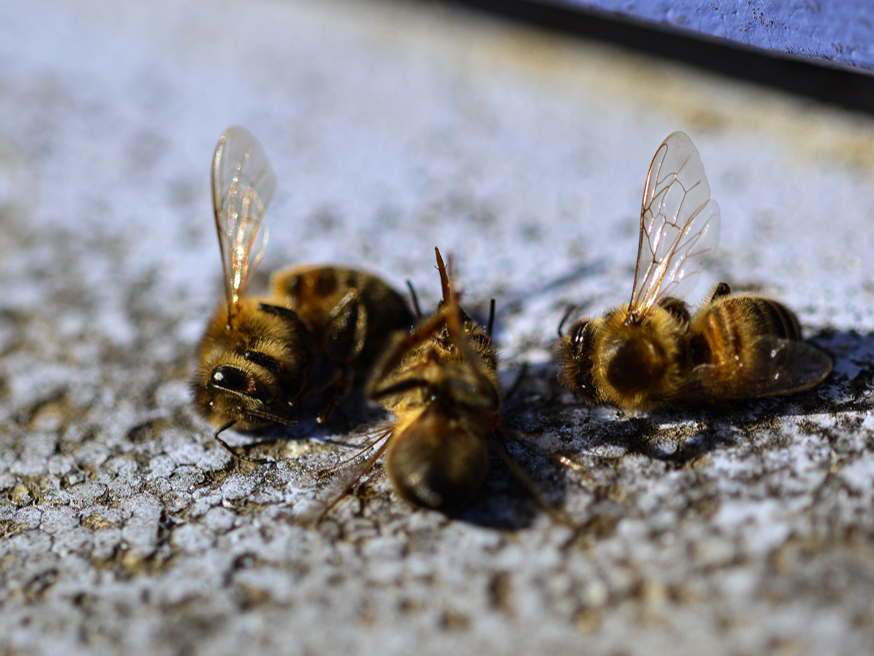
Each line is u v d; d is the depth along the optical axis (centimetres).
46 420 9
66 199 11
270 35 13
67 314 10
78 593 8
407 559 8
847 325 9
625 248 10
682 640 8
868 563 8
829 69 11
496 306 10
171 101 12
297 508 9
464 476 8
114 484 9
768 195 10
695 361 9
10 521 9
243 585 8
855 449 9
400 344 8
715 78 11
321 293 10
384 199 11
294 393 9
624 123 11
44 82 13
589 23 12
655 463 9
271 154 11
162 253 10
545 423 9
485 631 8
